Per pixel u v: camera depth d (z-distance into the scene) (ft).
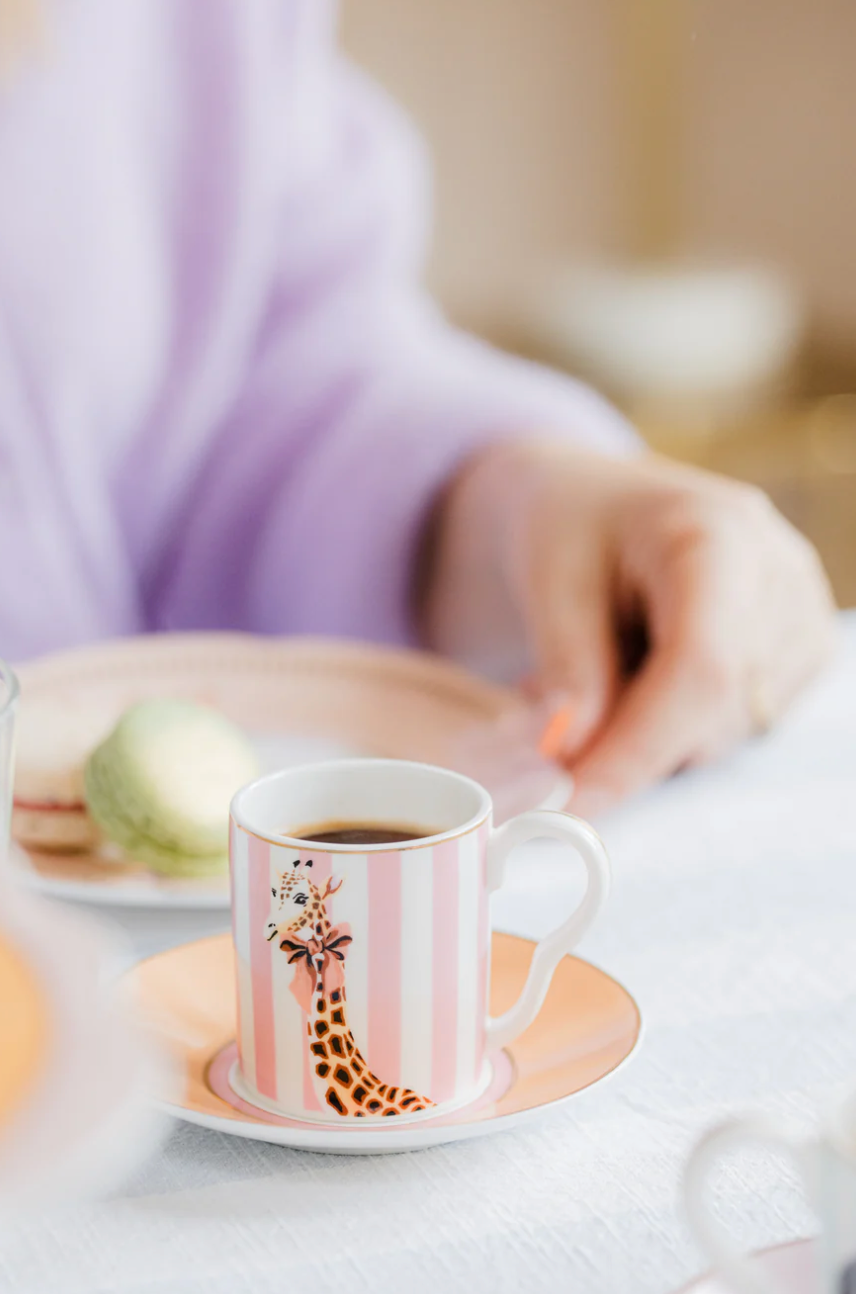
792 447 9.37
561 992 2.19
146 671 2.96
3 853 2.05
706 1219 1.69
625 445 4.22
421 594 4.02
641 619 3.05
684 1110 2.06
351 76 4.93
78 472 4.33
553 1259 1.87
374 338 4.40
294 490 4.21
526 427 3.97
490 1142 2.01
